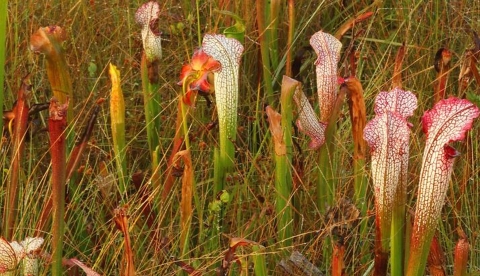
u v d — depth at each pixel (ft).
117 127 8.21
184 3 11.40
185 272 7.87
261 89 10.79
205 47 7.52
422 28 11.22
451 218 8.90
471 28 11.05
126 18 11.06
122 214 6.70
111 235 8.29
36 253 6.80
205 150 9.32
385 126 6.18
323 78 7.62
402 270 6.46
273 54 10.70
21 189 8.30
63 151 6.70
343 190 8.61
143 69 8.63
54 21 10.89
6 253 6.61
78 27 11.05
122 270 7.73
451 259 8.55
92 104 10.10
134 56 10.50
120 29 11.06
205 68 7.57
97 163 9.29
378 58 11.02
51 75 7.68
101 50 10.84
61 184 6.77
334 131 7.73
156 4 8.43
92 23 10.95
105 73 10.43
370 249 8.37
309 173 8.57
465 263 6.67
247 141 9.68
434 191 6.16
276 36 10.65
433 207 6.19
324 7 11.89
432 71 10.62
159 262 7.94
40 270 7.86
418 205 6.23
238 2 11.23
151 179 8.21
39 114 9.39
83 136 7.59
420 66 10.71
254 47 11.06
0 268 6.64
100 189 8.49
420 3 11.66
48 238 7.98
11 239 7.86
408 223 6.44
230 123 7.66
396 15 11.76
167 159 9.38
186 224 7.82
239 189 8.57
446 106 6.04
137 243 8.29
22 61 10.14
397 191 6.32
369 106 9.89
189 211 7.80
